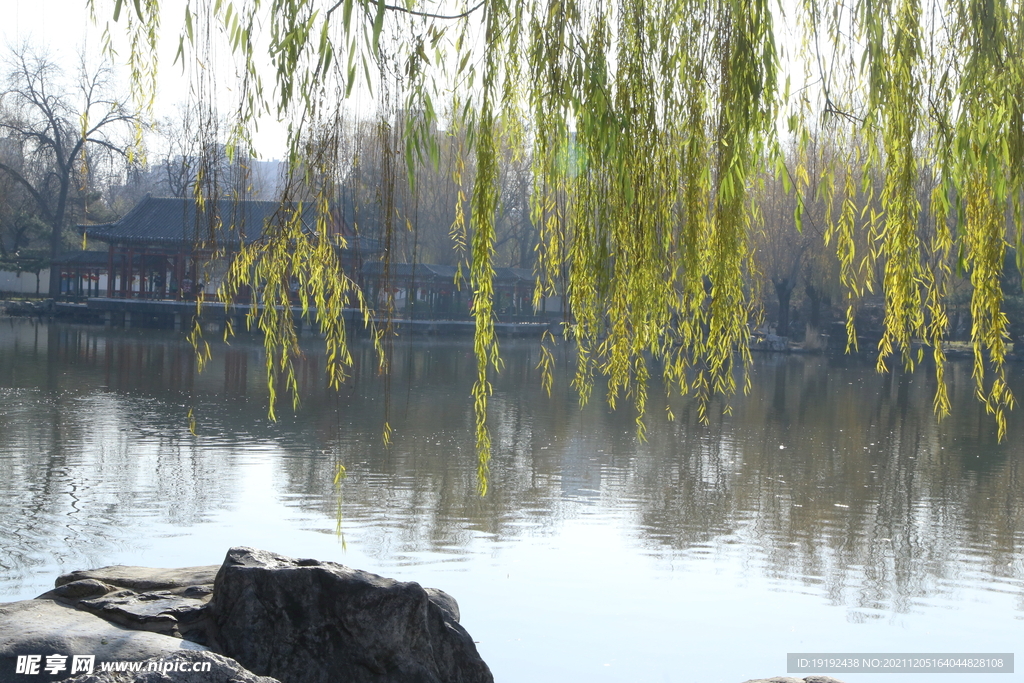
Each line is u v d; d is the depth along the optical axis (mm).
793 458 16297
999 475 14914
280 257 4730
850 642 7453
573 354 45312
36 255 58500
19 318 52188
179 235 50250
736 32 4562
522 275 57156
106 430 17078
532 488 13078
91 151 50125
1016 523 11578
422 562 9281
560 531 10688
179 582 4996
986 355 44969
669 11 4801
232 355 35906
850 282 5023
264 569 4574
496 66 4809
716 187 4711
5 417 18328
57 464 13781
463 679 4859
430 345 47750
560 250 5285
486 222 4875
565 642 7234
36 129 52688
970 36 4695
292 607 4555
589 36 4812
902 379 35969
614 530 10844
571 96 4730
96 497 11680
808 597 8516
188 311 38750
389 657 4586
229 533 10125
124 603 4609
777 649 7199
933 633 7555
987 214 4781
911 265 4746
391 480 13297
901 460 16297
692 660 6938
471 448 16375
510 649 7094
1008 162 4684
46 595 4754
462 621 7676
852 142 4949
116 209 63656
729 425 20641
